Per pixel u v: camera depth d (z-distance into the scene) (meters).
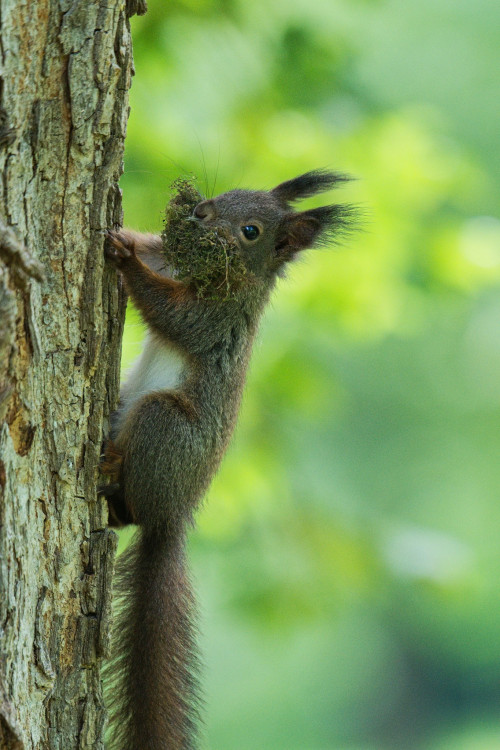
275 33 12.80
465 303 15.49
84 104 6.10
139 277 8.04
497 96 21.28
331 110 13.82
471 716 29.47
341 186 10.38
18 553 5.65
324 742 25.14
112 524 7.69
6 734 5.36
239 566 12.73
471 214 21.27
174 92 12.48
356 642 27.25
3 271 5.15
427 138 13.59
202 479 8.24
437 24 20.02
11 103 5.70
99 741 6.36
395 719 27.59
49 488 6.08
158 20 11.38
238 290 8.59
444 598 12.73
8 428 5.61
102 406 6.47
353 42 13.77
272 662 23.20
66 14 6.00
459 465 25.33
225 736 22.98
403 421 25.20
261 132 12.69
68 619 6.21
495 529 25.30
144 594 7.80
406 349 23.31
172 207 8.41
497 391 18.66
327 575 12.66
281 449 13.06
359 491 25.20
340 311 12.62
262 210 9.04
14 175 5.78
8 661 5.53
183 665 7.80
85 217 6.27
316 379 13.07
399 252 12.98
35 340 5.73
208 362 8.41
